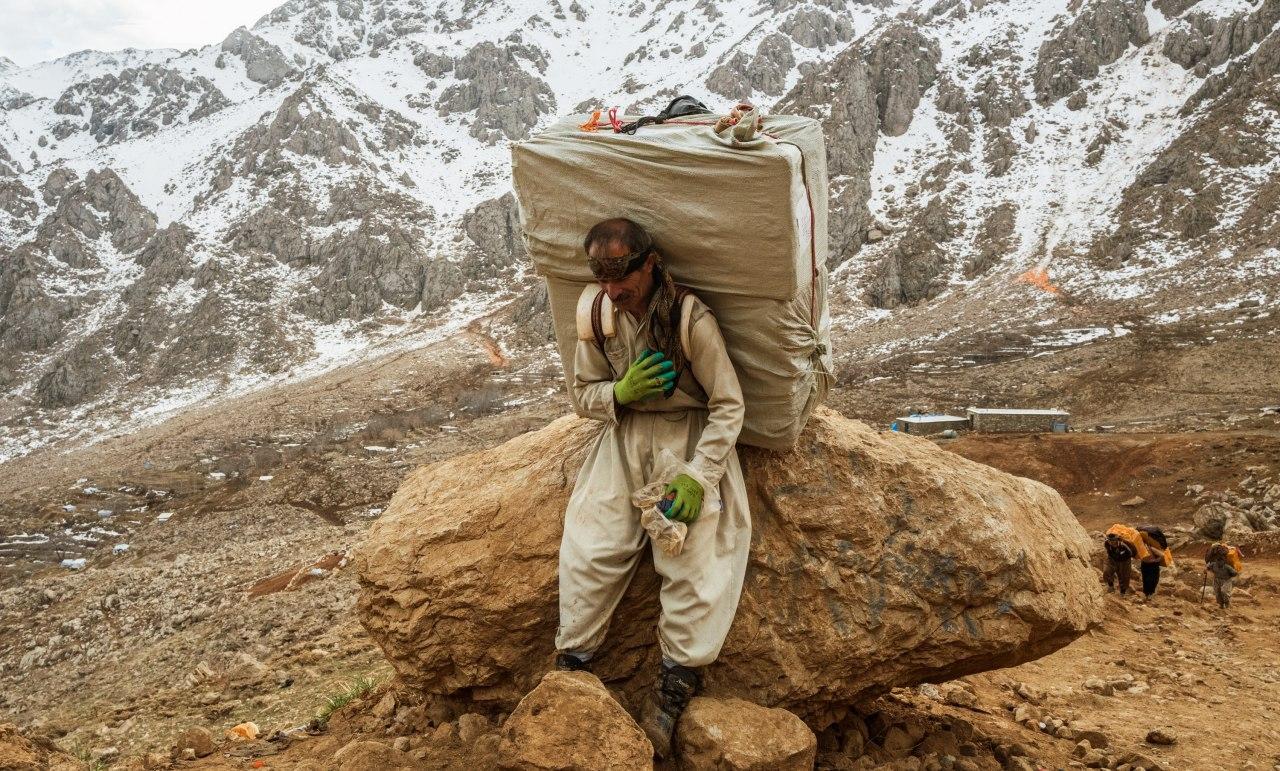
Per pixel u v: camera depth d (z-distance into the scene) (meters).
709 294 3.52
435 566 4.09
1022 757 4.86
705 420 3.71
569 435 4.50
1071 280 95.75
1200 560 19.23
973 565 4.00
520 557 4.01
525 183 3.61
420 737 4.14
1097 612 4.45
